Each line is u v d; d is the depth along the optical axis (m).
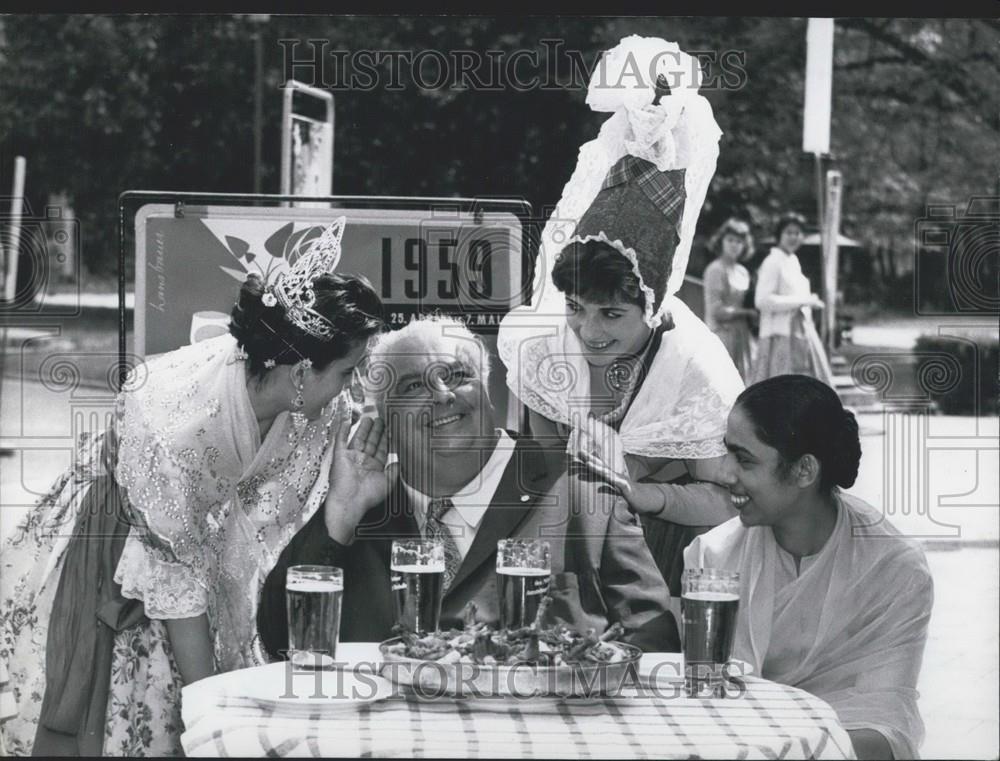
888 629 2.88
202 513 3.04
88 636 2.93
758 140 4.90
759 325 4.10
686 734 2.08
